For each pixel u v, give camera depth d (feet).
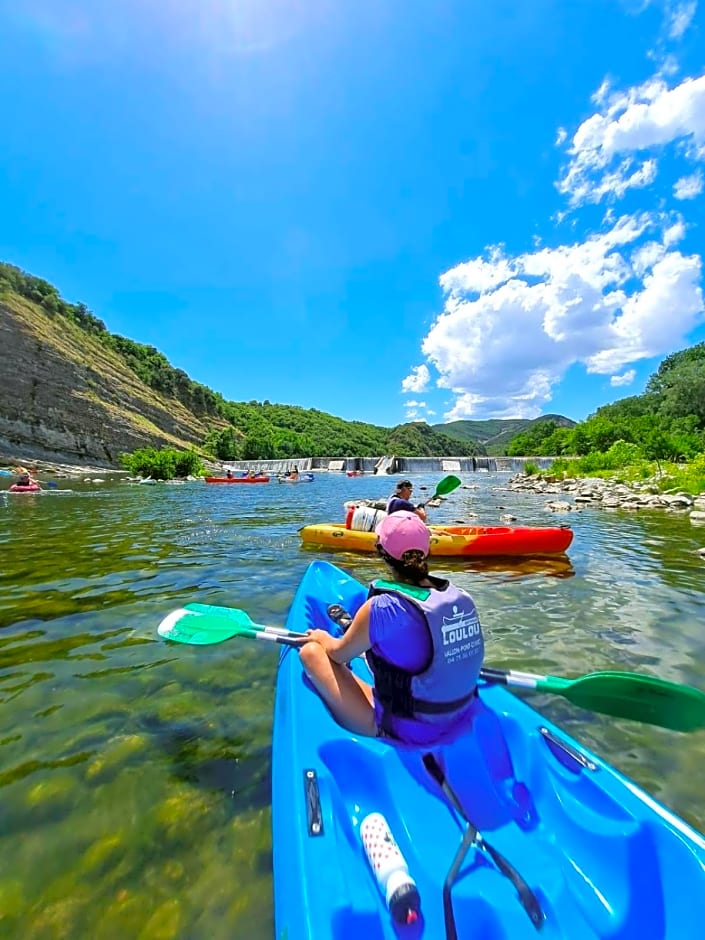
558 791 6.34
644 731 9.75
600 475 86.12
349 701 7.84
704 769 8.61
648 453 103.19
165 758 8.85
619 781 6.19
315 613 13.60
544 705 10.76
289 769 6.79
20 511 47.06
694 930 4.60
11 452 144.77
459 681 6.82
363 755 6.65
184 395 290.15
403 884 4.74
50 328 195.93
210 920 5.96
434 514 45.24
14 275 214.48
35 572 21.86
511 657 13.24
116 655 13.02
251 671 12.10
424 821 5.78
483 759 6.62
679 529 34.01
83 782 8.21
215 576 21.20
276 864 5.82
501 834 5.83
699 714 7.94
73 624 15.30
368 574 22.36
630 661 12.99
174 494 70.59
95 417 173.27
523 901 4.90
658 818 5.52
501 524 38.17
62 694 11.01
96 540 30.50
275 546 28.53
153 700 10.76
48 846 6.98
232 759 8.82
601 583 20.33
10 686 11.35
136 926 5.89
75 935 5.77
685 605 17.35
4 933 5.78
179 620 11.02
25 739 9.36
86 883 6.43
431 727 6.82
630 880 5.20
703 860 4.91
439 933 4.67
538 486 81.05
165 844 7.04
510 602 17.87
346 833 5.81
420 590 6.91
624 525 36.40
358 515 27.50
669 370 286.66
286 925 4.89
